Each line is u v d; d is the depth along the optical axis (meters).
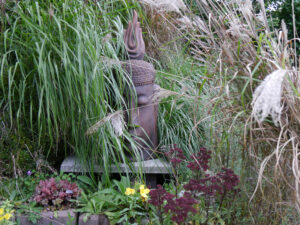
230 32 2.11
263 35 2.00
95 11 2.90
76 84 2.27
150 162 2.63
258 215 2.03
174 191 2.28
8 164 2.53
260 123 1.81
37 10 2.30
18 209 2.13
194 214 1.78
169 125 3.04
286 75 1.69
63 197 2.20
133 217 2.16
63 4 2.43
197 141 2.86
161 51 3.66
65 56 2.22
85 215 2.10
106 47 2.64
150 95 2.62
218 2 2.48
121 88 2.60
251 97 1.91
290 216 2.01
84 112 2.46
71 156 2.77
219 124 2.22
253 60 1.94
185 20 2.57
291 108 1.77
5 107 2.62
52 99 2.34
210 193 1.85
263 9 2.08
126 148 2.44
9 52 2.38
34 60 2.35
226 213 2.08
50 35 2.31
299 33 5.39
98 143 2.35
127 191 1.98
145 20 3.40
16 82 2.58
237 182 1.87
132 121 2.58
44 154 2.82
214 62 2.28
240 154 2.14
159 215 1.84
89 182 2.45
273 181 1.90
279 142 1.83
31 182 2.43
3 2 2.51
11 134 2.60
